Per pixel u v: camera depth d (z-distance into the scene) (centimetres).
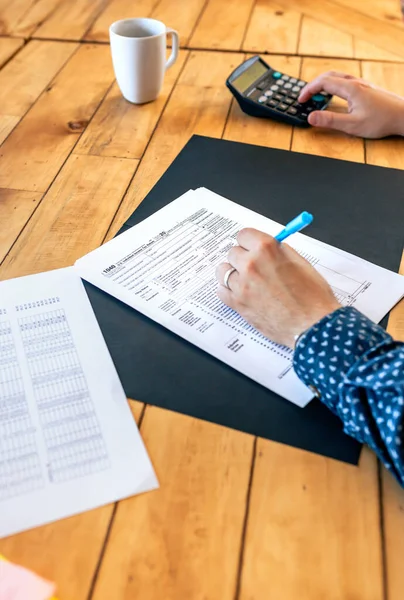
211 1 136
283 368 60
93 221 78
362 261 73
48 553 46
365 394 53
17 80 108
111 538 47
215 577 45
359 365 53
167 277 69
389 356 52
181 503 49
